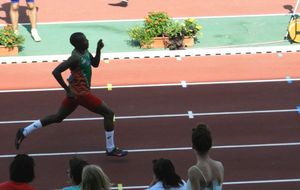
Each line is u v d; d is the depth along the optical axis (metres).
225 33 48.12
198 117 36.34
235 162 31.62
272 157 32.06
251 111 37.00
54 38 47.53
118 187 29.45
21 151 32.88
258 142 33.53
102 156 32.25
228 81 41.06
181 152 32.66
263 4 53.28
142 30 45.56
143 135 34.38
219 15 51.41
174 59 44.31
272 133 34.47
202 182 19.39
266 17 50.84
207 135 19.53
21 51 45.28
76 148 33.06
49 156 32.34
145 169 31.06
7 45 44.34
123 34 48.12
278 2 53.59
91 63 30.34
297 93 39.31
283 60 44.12
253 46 45.91
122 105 37.84
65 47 46.09
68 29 49.00
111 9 52.59
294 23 46.31
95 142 33.66
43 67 43.34
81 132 34.72
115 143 33.53
